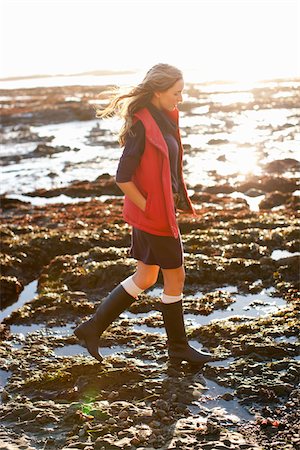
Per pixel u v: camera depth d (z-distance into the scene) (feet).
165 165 14.03
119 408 13.92
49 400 14.69
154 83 14.14
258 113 121.08
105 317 15.64
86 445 12.59
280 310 19.27
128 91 14.26
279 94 177.17
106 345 17.60
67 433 13.19
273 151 70.03
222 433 12.78
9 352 17.39
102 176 56.54
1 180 59.67
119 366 16.08
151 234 14.56
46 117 130.93
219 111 128.98
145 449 12.32
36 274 26.13
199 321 19.21
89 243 28.71
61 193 50.78
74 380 15.53
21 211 42.83
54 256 27.91
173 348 15.70
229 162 63.57
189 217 33.83
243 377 15.16
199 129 96.37
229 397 14.23
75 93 247.09
